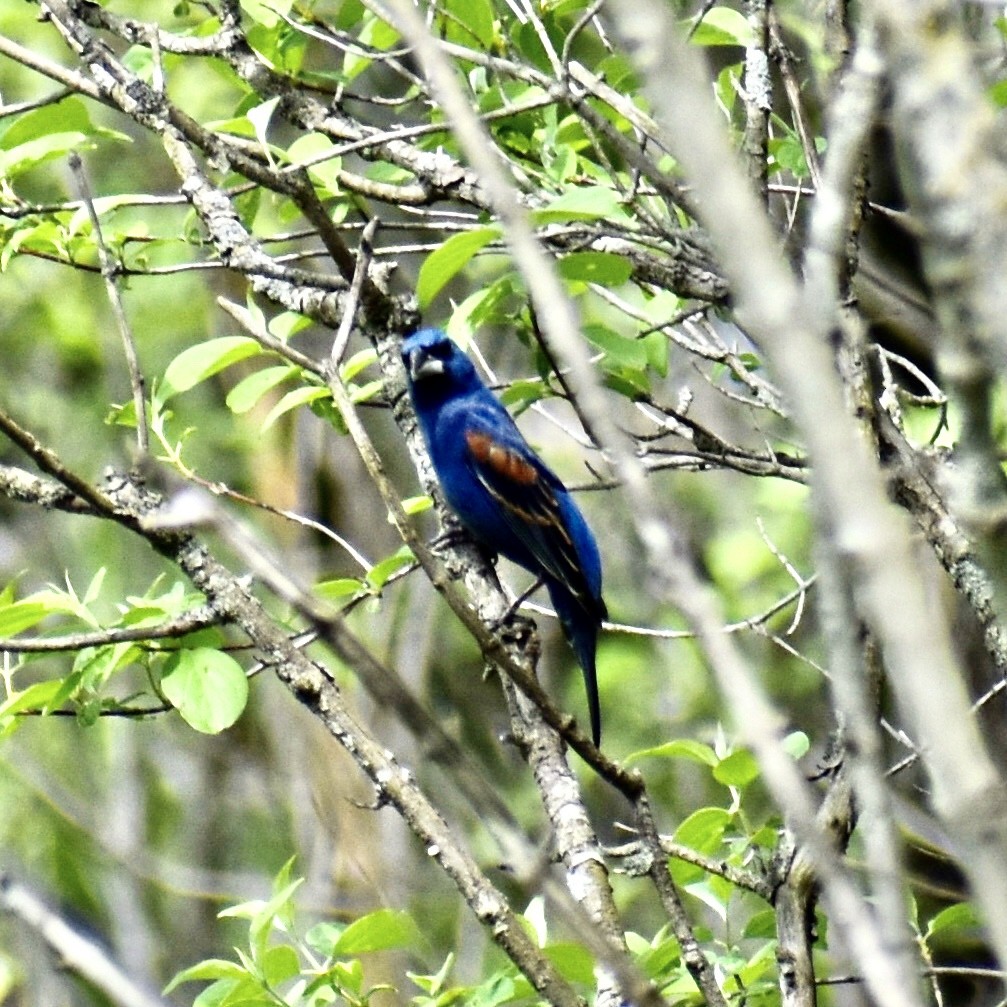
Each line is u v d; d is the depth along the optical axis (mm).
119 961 14758
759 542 16156
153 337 18578
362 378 14398
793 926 7477
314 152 8930
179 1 12812
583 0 9883
